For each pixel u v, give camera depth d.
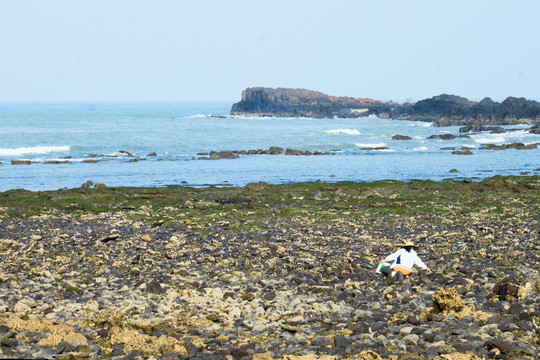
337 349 9.31
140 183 53.50
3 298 12.91
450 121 162.50
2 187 50.84
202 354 9.21
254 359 8.75
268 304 12.74
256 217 31.44
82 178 57.47
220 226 28.11
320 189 44.69
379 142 108.88
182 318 11.32
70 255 19.97
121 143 102.38
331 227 27.75
